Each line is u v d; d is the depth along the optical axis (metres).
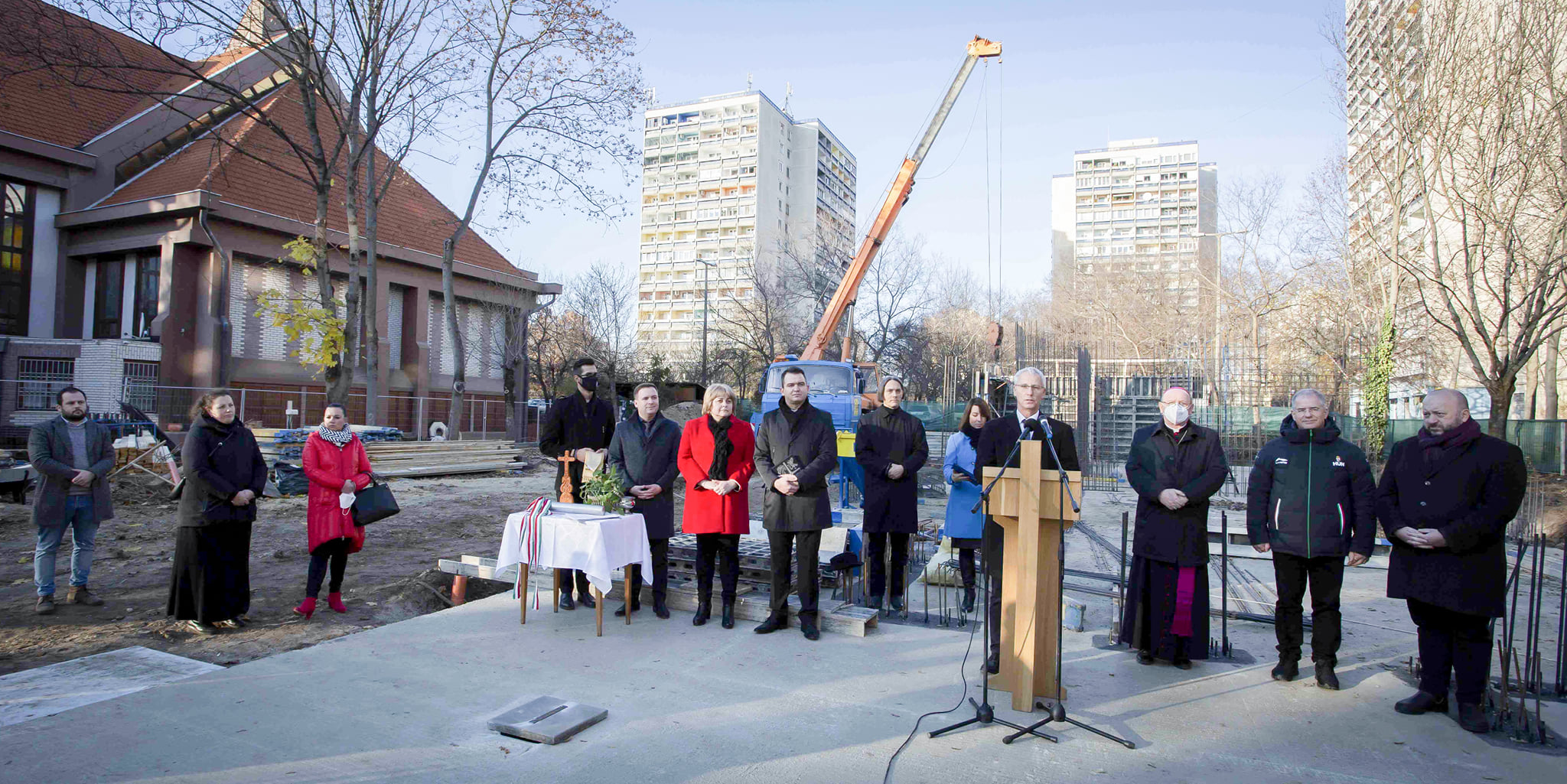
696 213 93.19
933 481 16.86
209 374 21.28
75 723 3.89
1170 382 25.06
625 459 6.19
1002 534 4.76
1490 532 4.04
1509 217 15.07
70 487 6.23
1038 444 4.23
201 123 25.30
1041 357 25.02
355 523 6.21
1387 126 17.88
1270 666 5.11
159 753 3.57
